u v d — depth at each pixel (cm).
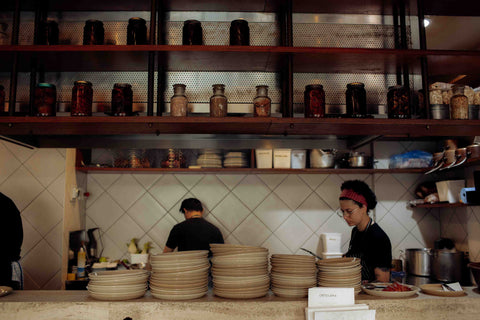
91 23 213
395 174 415
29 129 214
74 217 368
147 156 375
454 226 384
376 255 214
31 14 235
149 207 399
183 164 371
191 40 213
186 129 218
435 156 360
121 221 397
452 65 225
